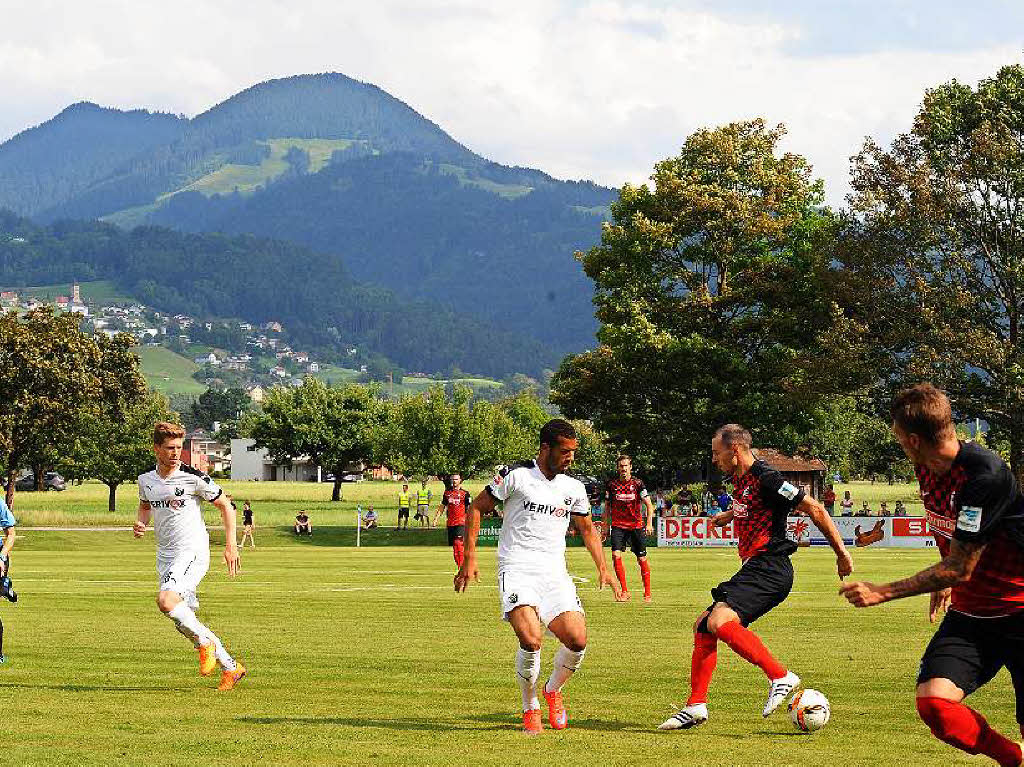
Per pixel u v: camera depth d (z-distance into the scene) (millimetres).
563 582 10672
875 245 56938
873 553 46250
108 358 79375
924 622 20297
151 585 29125
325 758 9250
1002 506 7438
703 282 64938
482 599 24891
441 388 108812
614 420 64188
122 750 9539
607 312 63469
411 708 11750
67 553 48250
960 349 53969
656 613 22172
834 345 56438
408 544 59281
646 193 65125
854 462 99062
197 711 11508
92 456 90750
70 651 16188
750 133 66375
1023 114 58219
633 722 11016
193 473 13086
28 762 9023
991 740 7582
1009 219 56875
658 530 52156
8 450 69938
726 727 10703
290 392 121438
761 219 62000
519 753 9461
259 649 16406
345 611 22156
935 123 57938
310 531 63250
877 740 10055
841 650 16359
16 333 70625
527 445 111688
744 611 10703
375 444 115875
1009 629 7660
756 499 10922
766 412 61312
